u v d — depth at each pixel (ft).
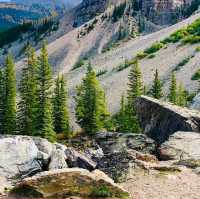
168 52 550.36
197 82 416.46
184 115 132.67
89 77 304.09
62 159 102.01
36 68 267.80
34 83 266.16
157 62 528.63
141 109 156.97
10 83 275.39
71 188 58.80
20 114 273.13
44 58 265.13
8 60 277.03
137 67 321.32
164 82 454.81
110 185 60.23
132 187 66.33
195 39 551.59
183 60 497.46
